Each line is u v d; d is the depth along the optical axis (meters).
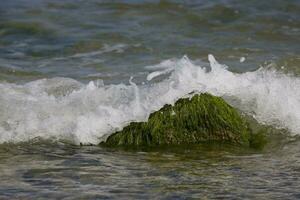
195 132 31.52
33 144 31.84
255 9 59.91
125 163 28.23
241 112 33.62
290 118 33.25
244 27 56.06
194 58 48.19
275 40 53.12
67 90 38.72
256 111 33.75
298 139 31.80
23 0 62.38
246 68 44.75
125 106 33.69
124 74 43.88
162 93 34.28
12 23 56.38
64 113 33.94
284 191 24.14
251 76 36.34
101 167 27.58
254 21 57.34
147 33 54.44
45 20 57.31
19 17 57.84
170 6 60.84
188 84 34.31
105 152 30.33
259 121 33.19
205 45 51.44
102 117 33.09
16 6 60.62
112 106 34.06
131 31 54.88
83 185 25.05
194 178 25.81
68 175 26.38
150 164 28.05
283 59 46.97
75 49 51.12
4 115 33.91
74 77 43.09
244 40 52.91
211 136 31.50
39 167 27.64
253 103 34.16
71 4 61.53
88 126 32.72
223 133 31.53
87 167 27.59
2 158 29.19
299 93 34.84
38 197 23.67
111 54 49.62
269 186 24.72
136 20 57.88
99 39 53.09
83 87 37.75
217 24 56.81
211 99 32.38
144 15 59.06
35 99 35.75
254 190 24.28
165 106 32.62
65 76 43.41
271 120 33.25
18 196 23.77
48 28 55.53
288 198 23.41
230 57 48.19
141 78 42.69
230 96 34.50
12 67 45.84
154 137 31.42
